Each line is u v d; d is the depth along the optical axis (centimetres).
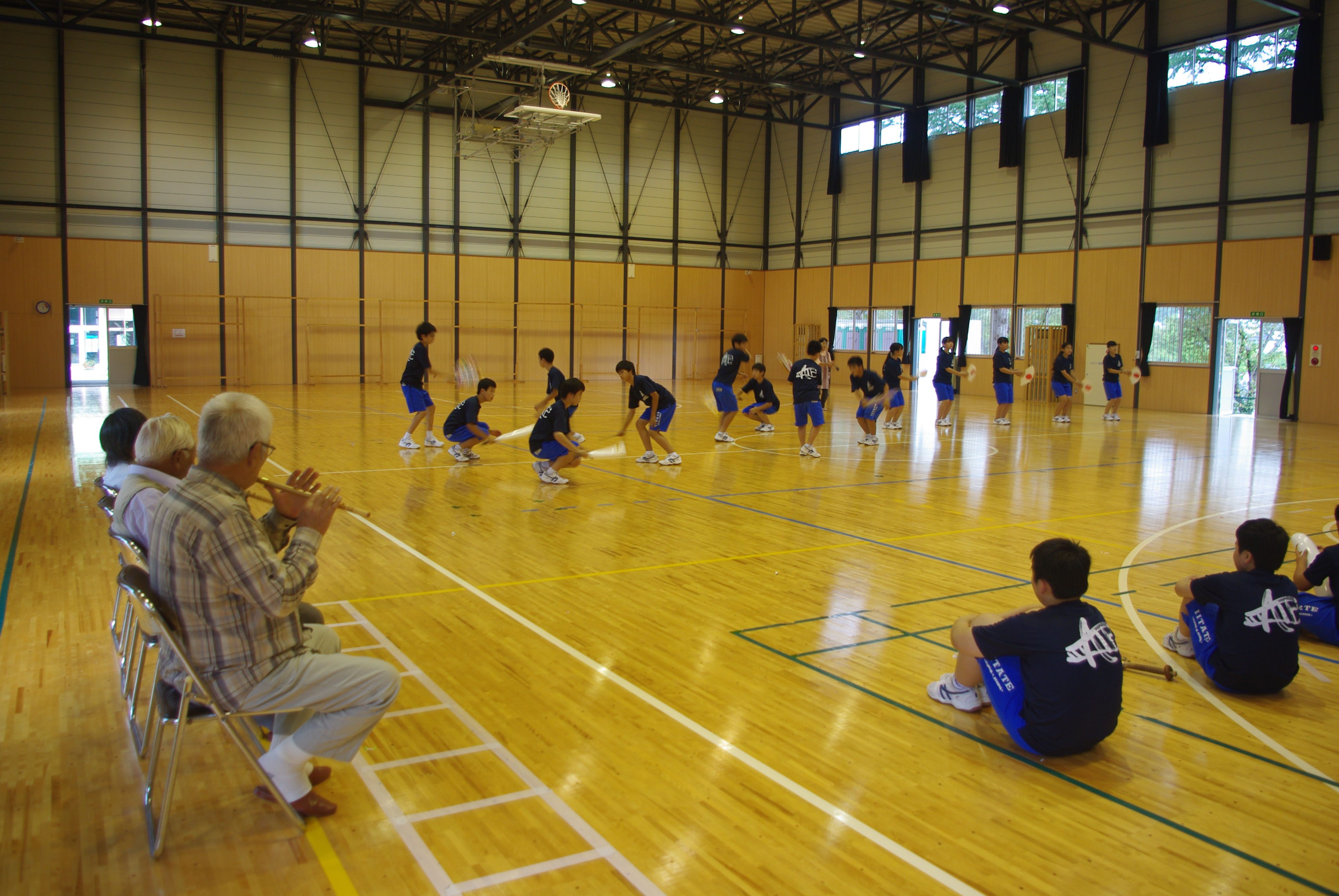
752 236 3030
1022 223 2269
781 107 2928
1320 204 1761
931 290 2500
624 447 1042
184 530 255
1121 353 2084
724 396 1314
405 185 2511
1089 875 263
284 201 2377
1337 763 339
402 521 752
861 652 452
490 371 2675
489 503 836
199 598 256
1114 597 557
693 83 2767
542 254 2712
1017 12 1844
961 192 2409
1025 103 2244
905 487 959
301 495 297
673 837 281
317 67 2378
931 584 580
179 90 2244
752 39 2322
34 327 2170
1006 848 278
